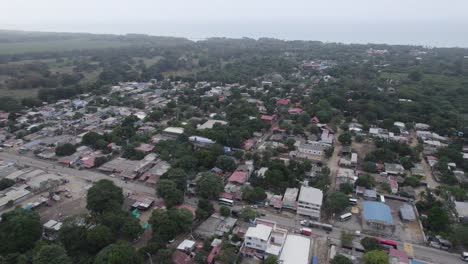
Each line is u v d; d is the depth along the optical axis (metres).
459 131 170.12
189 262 77.06
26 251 78.12
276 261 73.50
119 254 70.25
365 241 84.81
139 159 134.75
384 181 121.19
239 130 157.88
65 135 158.38
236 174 119.56
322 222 98.25
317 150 142.25
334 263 76.00
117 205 93.56
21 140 152.12
